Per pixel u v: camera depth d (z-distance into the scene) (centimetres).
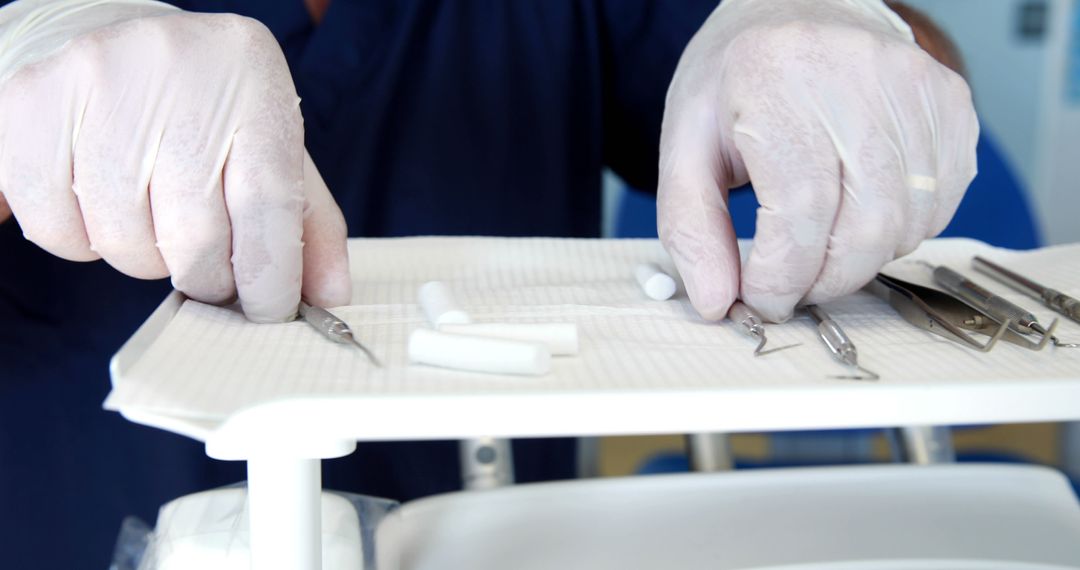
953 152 47
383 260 55
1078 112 153
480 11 92
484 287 50
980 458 140
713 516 47
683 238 46
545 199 96
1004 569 43
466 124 92
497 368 34
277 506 33
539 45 94
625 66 97
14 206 45
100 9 53
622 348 39
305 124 86
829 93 44
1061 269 54
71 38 47
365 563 41
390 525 43
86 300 83
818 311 44
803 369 35
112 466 86
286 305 43
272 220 43
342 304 46
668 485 50
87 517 87
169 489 87
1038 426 139
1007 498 50
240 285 43
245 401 31
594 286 50
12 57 49
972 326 41
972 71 153
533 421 29
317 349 38
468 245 57
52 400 84
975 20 151
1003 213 111
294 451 31
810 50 45
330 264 46
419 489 91
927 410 30
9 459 84
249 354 37
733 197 108
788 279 43
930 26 80
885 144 44
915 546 45
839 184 43
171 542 39
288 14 85
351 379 34
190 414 30
